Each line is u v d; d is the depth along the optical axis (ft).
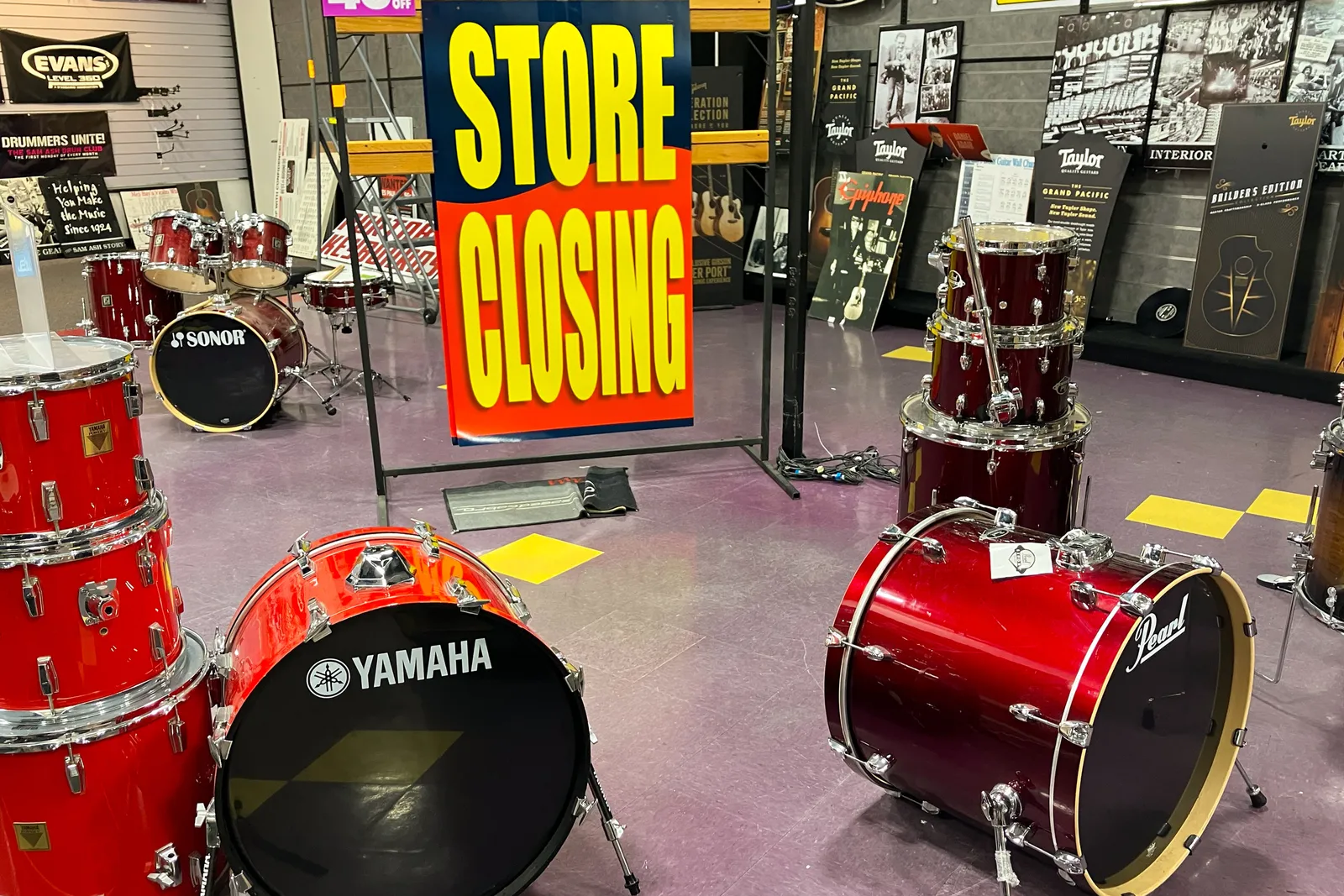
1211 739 6.59
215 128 34.35
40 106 29.89
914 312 22.70
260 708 5.20
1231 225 17.49
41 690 5.46
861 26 23.62
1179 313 19.01
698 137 12.75
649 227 12.71
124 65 31.42
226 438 16.14
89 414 5.31
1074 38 19.51
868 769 6.80
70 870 5.64
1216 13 17.62
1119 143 19.38
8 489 5.17
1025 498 9.23
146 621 5.75
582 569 11.32
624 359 13.16
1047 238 9.09
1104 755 5.71
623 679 9.09
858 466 14.17
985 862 6.83
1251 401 16.97
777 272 25.36
